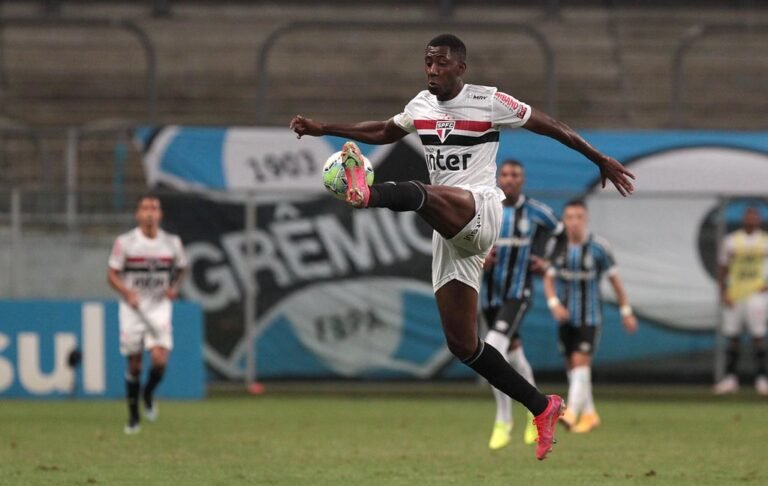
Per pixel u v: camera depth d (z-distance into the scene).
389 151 57.00
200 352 53.91
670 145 58.81
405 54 86.50
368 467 31.53
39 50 85.06
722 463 32.81
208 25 88.69
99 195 55.50
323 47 86.56
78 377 52.88
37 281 55.12
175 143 58.56
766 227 57.00
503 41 87.56
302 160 58.25
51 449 35.50
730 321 57.12
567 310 41.38
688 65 86.06
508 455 34.44
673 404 53.22
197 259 56.47
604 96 83.12
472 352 25.67
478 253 25.03
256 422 44.09
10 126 78.38
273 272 56.69
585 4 91.94
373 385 56.78
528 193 56.69
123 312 40.88
